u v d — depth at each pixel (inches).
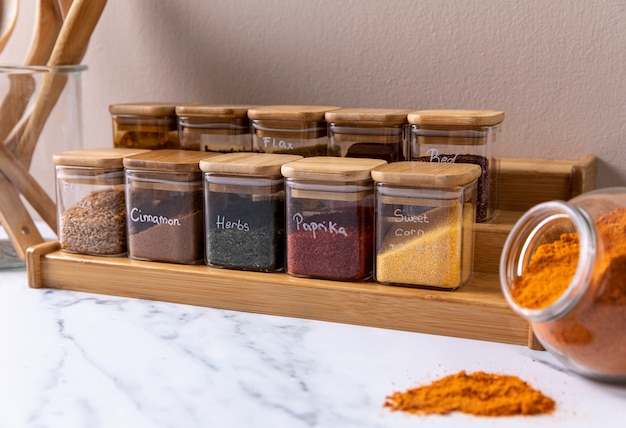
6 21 47.1
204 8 49.4
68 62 45.8
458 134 39.1
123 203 41.9
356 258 36.9
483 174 39.5
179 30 50.4
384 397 29.5
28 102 45.3
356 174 35.9
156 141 45.8
